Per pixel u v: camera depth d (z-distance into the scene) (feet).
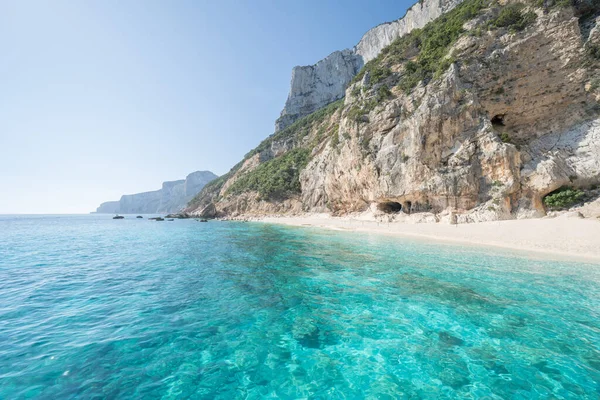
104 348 17.48
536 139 82.79
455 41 98.94
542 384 14.39
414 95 102.01
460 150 85.66
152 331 20.06
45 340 18.33
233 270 38.70
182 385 14.26
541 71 82.48
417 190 92.27
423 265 40.68
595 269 36.55
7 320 21.52
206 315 23.09
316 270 38.50
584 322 21.56
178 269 39.45
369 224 101.24
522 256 45.09
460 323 21.66
